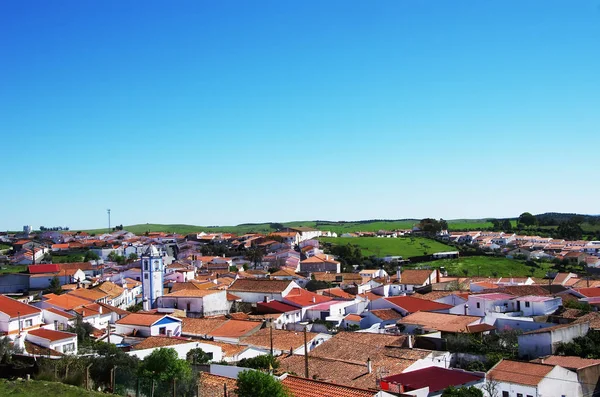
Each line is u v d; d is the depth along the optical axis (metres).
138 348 71.75
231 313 108.44
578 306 97.38
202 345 72.44
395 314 98.25
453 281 142.25
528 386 57.50
